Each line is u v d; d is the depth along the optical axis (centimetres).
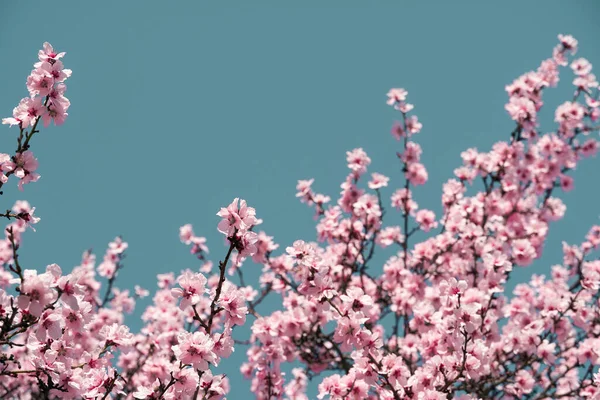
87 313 419
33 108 455
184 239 953
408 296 811
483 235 841
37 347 392
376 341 514
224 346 444
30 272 367
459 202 906
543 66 963
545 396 676
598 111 977
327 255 873
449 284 548
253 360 856
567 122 964
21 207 665
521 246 848
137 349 807
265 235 824
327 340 774
